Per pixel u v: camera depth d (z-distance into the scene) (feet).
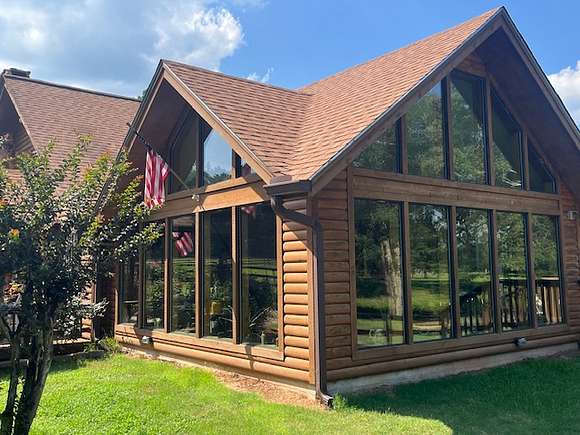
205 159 31.27
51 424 19.01
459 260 29.94
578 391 24.73
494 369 29.50
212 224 30.19
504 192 33.17
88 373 28.22
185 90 28.68
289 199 24.36
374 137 23.20
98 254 16.76
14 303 14.87
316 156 22.70
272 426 18.78
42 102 52.90
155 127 33.30
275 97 32.63
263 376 25.88
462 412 21.16
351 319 24.22
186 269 32.04
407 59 31.76
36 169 16.03
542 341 34.06
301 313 23.72
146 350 34.94
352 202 25.08
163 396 22.76
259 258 26.63
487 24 29.55
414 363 26.50
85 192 16.83
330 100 31.68
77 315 16.15
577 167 36.35
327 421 19.51
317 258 23.04
